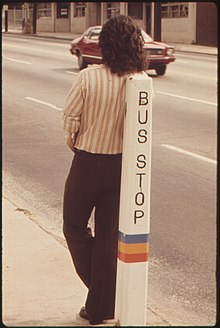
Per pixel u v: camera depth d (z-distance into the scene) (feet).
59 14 214.48
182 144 41.93
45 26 221.25
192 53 126.52
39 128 47.37
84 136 15.76
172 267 22.04
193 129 46.96
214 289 20.26
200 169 35.65
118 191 16.14
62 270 20.17
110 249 16.37
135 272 15.30
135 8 168.55
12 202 27.99
